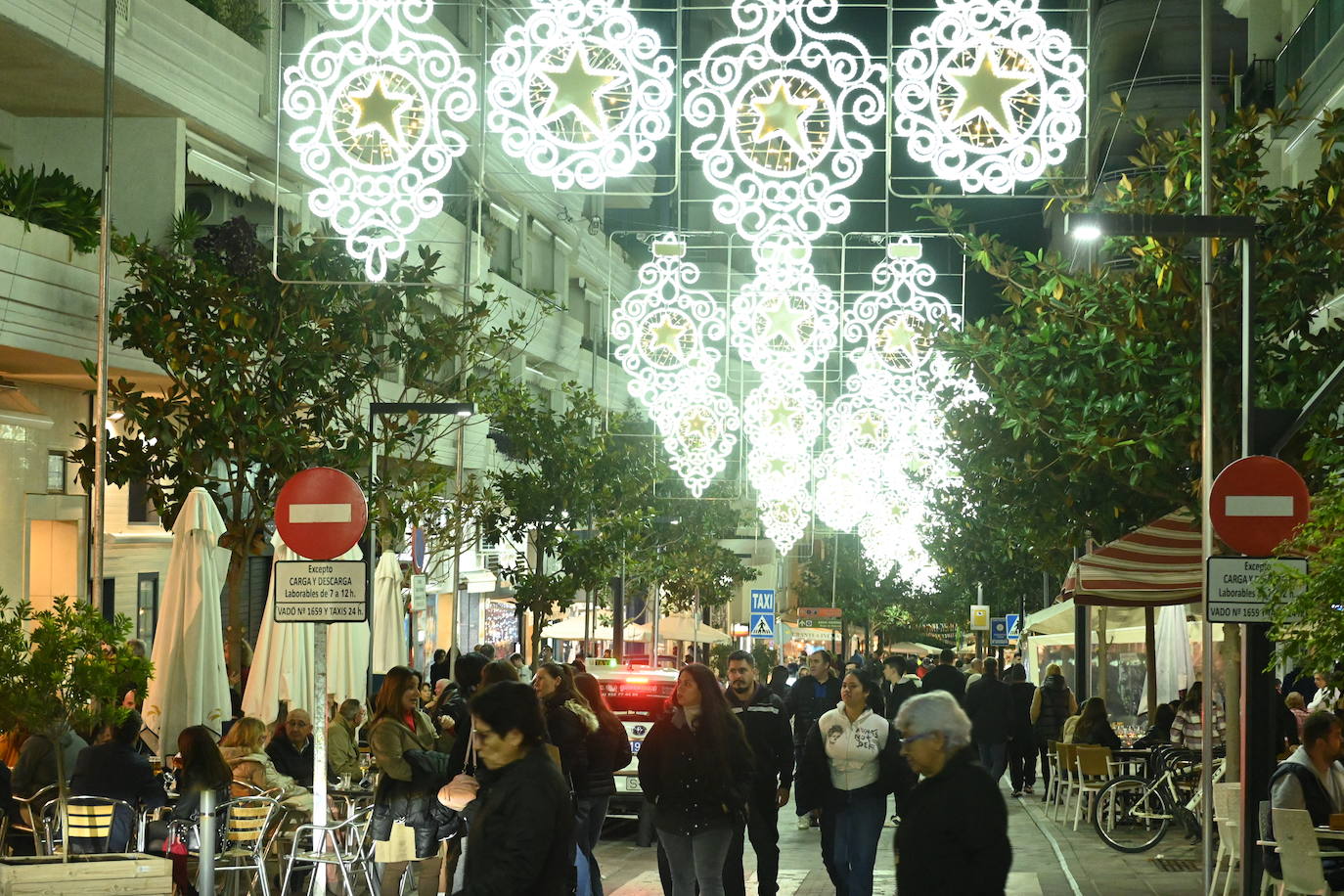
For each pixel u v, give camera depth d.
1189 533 19.89
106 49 20.45
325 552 11.98
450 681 22.08
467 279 26.16
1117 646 40.78
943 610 93.12
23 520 24.91
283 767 16.23
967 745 6.97
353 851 14.45
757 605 47.97
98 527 19.86
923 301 24.72
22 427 25.03
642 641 61.03
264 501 22.75
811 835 21.84
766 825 12.83
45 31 23.98
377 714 13.67
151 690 17.00
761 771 12.77
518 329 30.17
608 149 14.23
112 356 24.66
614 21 14.18
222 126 30.34
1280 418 13.58
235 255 29.16
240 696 21.34
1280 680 27.25
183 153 29.31
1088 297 18.28
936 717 6.94
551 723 12.33
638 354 29.48
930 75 13.91
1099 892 15.29
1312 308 17.59
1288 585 10.55
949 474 29.02
